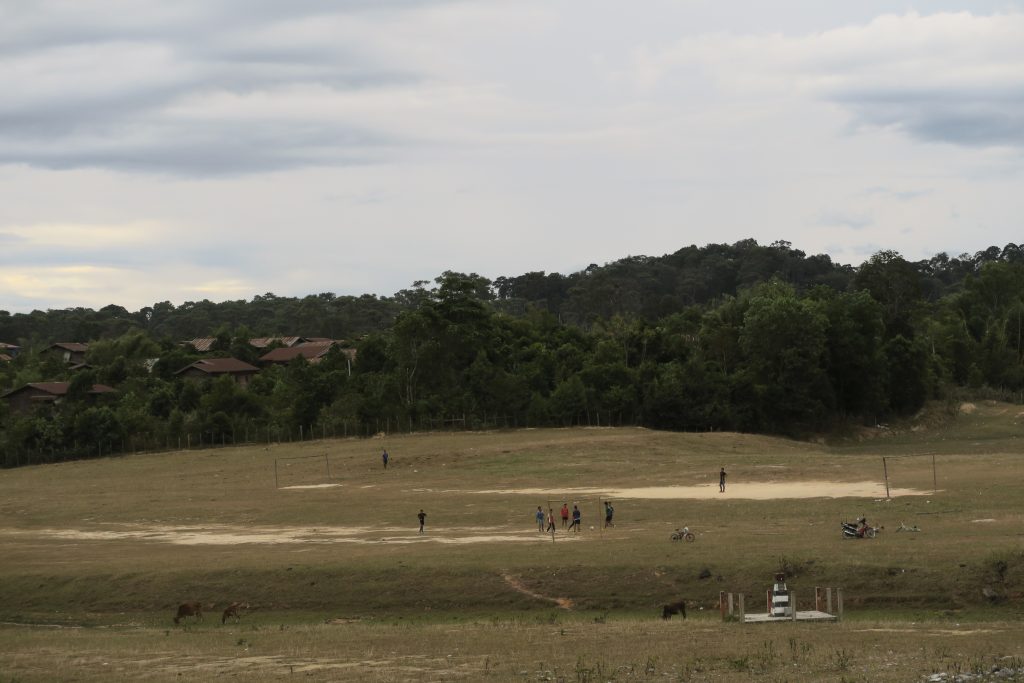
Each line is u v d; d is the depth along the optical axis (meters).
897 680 26.34
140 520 75.06
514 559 50.91
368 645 35.56
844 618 40.16
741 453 101.94
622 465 92.06
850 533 51.00
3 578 55.03
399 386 142.25
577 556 50.59
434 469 96.38
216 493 88.00
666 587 46.34
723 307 167.88
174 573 53.03
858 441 130.38
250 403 142.38
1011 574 42.81
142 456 122.38
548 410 132.88
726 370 143.00
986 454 95.69
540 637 36.03
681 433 114.88
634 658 30.86
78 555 60.97
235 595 50.44
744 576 45.97
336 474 96.94
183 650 36.28
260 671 31.14
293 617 47.59
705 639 34.16
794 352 133.38
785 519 59.25
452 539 59.41
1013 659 28.52
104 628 46.62
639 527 60.03
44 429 125.31
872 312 143.88
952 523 53.84
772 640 33.44
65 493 93.62
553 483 83.75
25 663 34.66
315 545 59.91
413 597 48.44
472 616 45.62
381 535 62.66
